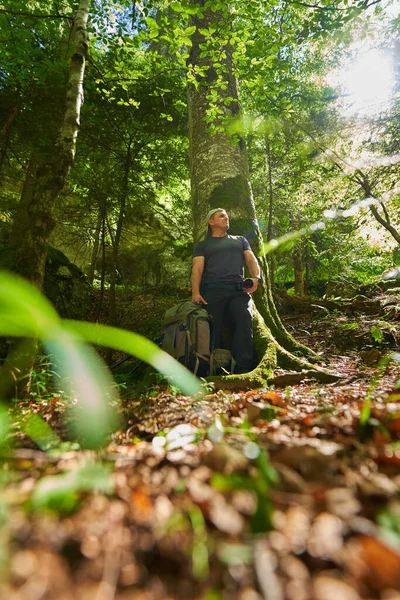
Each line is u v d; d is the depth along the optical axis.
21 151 10.16
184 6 4.40
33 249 3.17
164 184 11.33
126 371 4.86
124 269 13.30
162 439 1.48
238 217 5.12
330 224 10.48
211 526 0.68
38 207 3.26
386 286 8.67
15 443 1.64
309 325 7.02
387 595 0.49
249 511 0.72
